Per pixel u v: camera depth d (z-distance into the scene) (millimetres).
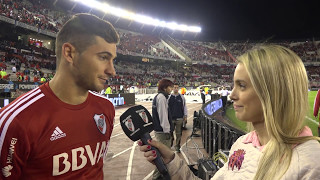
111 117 1721
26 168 1261
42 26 29672
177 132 6336
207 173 2959
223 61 51688
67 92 1385
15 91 12414
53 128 1297
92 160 1479
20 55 26781
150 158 1318
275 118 898
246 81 991
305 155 810
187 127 10305
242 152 1114
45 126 1272
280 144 883
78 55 1318
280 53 940
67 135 1345
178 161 1361
